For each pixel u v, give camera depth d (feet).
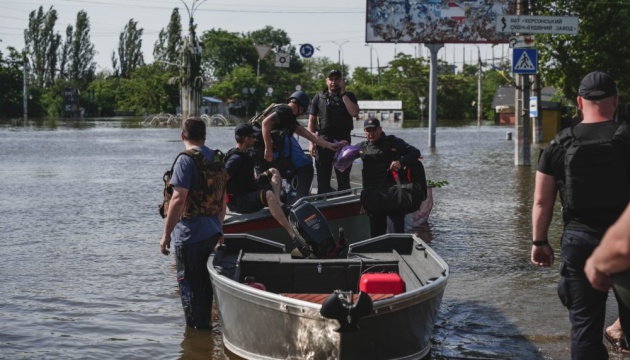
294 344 18.37
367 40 102.47
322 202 31.91
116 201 51.70
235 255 25.07
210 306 23.06
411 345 19.12
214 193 22.68
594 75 16.43
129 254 33.86
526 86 75.20
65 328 22.95
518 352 20.75
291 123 32.65
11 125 214.07
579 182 16.06
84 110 365.81
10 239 37.35
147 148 110.93
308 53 140.56
